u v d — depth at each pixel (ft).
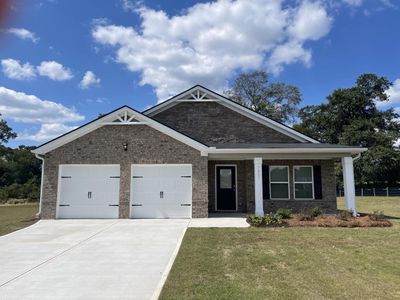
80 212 43.96
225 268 20.72
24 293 16.92
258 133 53.88
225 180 51.90
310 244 27.37
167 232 33.60
